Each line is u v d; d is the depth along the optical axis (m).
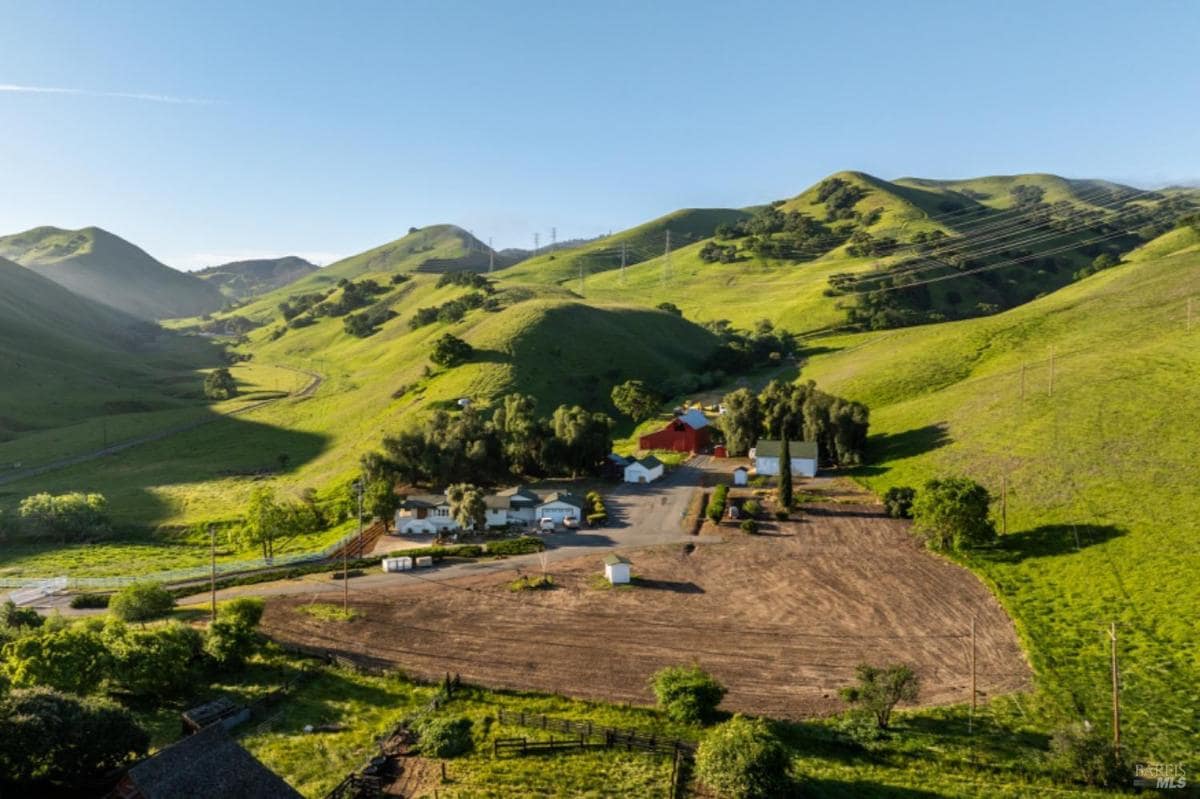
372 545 92.56
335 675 55.31
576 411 126.06
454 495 98.06
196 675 54.25
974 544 79.56
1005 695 50.81
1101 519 77.81
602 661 57.41
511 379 163.25
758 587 72.44
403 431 122.06
